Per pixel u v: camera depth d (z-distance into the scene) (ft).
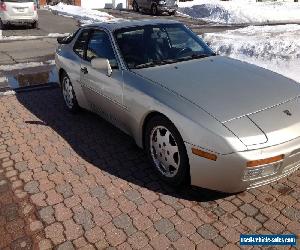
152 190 12.00
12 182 12.80
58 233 10.12
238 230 9.98
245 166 9.61
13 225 10.52
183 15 82.43
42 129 17.43
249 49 30.42
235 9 74.69
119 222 10.47
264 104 10.94
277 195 11.48
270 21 69.05
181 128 10.55
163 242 9.63
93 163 13.99
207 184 10.57
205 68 13.55
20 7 53.52
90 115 19.19
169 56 14.57
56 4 98.17
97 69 14.98
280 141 9.82
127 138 16.11
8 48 39.09
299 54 26.89
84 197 11.75
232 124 10.00
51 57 33.91
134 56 14.08
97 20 65.62
